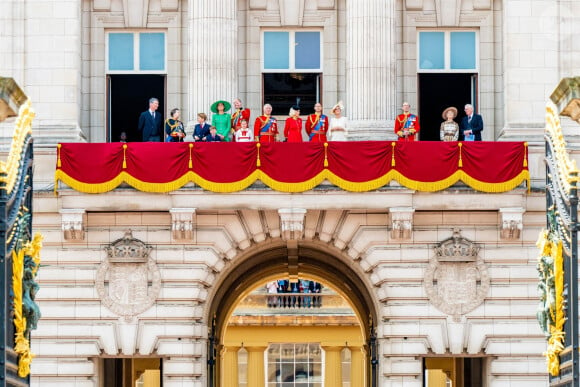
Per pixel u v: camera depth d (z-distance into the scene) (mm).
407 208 66062
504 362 66938
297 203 66125
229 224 67188
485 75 72375
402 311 66938
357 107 70250
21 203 39156
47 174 67438
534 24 70000
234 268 72750
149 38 72750
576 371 39125
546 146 43594
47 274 66875
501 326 66938
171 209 66125
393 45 70562
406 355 66938
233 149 66062
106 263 66938
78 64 70000
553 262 41906
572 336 39375
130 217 67062
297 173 65938
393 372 66938
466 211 67188
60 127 69062
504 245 67250
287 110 72938
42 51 69438
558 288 41031
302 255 77688
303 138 72562
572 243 39625
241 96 72625
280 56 72938
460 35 72812
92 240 67062
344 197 66188
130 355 66875
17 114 38844
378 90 70062
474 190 66312
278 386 119375
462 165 66125
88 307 66875
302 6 72750
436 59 72688
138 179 65938
